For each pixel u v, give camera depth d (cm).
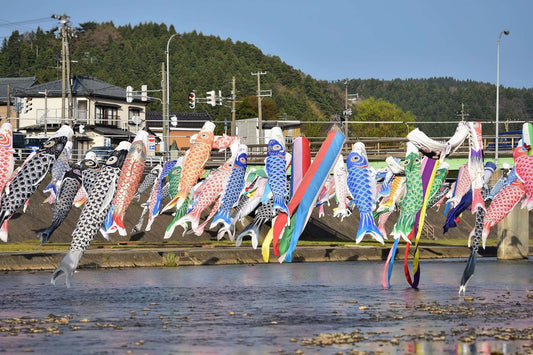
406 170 2855
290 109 17212
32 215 4681
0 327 2084
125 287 2997
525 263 4356
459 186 3088
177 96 15862
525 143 2828
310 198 2709
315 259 4328
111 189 2470
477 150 2684
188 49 19375
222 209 3191
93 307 2475
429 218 6353
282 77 19775
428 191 2873
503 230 4706
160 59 18638
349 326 2138
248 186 3338
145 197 5306
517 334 2012
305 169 2828
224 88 16788
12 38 19300
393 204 3384
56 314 2331
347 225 6016
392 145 9831
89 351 1792
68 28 7388
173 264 3894
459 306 2533
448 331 2059
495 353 1780
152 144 6875
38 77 16562
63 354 1759
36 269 3553
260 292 2889
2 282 3095
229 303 2592
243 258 4144
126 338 1950
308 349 1820
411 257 4566
